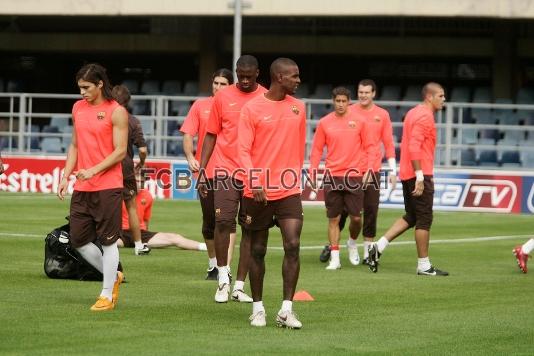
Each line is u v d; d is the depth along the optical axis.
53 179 54.28
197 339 18.44
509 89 64.56
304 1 57.62
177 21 68.00
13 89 71.25
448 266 30.36
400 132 61.59
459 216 48.09
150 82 68.94
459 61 68.69
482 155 58.19
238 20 54.81
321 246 35.12
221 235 22.75
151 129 55.62
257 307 19.97
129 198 30.97
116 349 17.44
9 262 28.53
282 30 67.69
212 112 23.67
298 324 19.62
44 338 18.22
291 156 19.89
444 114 57.00
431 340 18.77
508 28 64.12
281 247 34.19
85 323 19.69
